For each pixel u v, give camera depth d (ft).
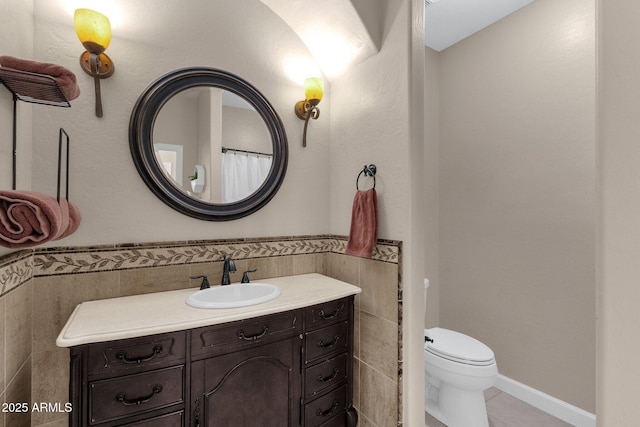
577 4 5.76
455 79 8.02
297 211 5.87
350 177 5.71
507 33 6.88
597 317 1.47
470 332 7.48
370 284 5.11
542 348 6.15
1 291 2.83
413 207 4.51
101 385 2.91
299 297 4.23
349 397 4.65
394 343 4.62
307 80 5.42
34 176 3.76
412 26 4.56
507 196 6.82
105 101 4.17
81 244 4.01
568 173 5.84
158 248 4.49
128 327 3.07
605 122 1.45
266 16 5.54
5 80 2.75
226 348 3.52
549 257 6.09
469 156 7.63
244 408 3.63
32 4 3.75
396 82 4.76
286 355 3.96
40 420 3.70
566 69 5.90
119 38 4.28
